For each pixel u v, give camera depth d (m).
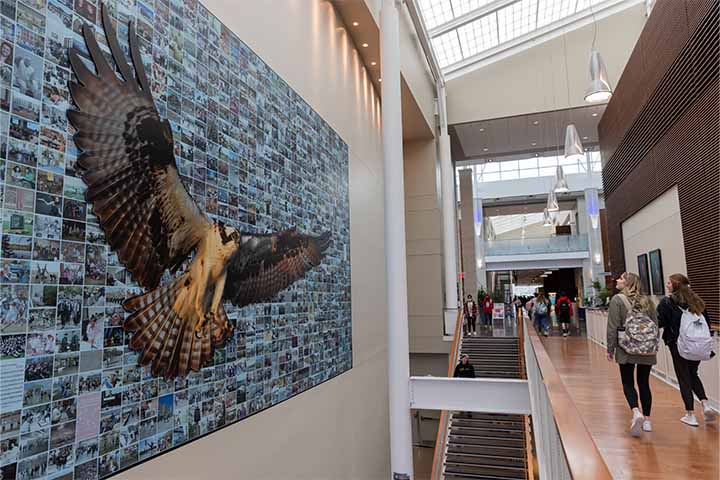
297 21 6.39
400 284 6.14
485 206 28.22
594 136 18.06
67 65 2.70
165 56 3.56
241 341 4.45
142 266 3.17
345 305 7.75
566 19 14.73
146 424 3.14
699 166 6.55
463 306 14.88
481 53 15.36
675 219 7.82
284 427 5.24
